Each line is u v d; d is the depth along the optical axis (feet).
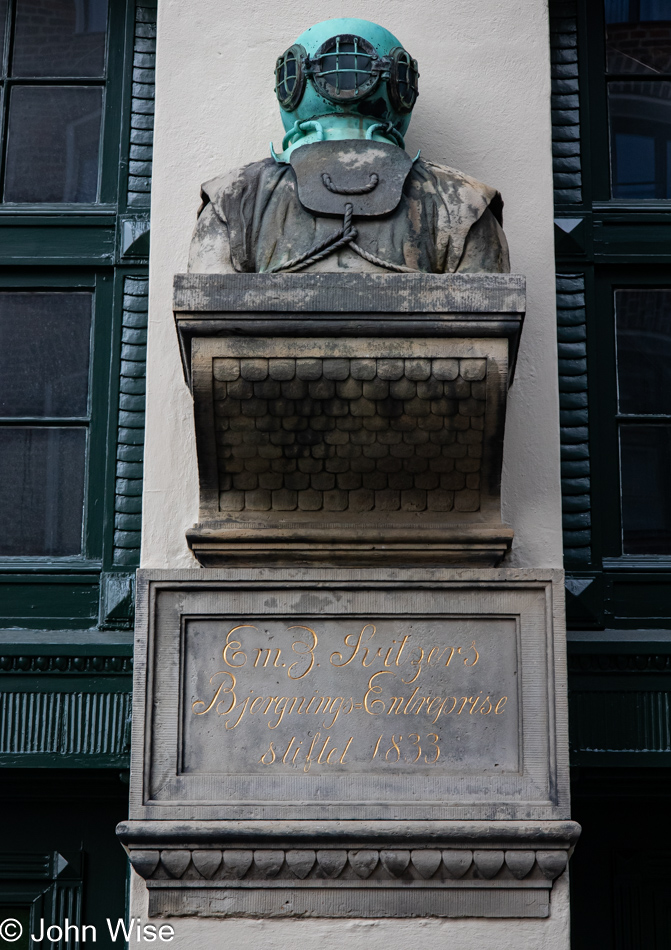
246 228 11.59
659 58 14.61
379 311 10.90
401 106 12.07
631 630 12.88
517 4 13.76
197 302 10.87
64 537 13.38
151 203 13.26
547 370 12.81
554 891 11.28
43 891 12.66
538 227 13.15
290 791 11.26
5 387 13.74
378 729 11.43
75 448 13.62
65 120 14.48
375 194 11.44
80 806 12.89
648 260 13.78
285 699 11.48
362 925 11.21
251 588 11.61
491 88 13.53
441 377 11.01
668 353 13.74
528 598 11.64
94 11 14.82
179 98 13.44
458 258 11.38
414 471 11.60
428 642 11.60
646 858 12.80
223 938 11.19
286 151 12.14
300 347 10.98
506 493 12.50
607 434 13.52
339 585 11.60
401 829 11.10
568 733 11.84
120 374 13.57
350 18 12.35
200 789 11.25
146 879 11.23
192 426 12.65
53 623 12.92
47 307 13.94
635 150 14.38
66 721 12.46
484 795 11.26
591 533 13.14
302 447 11.42
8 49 14.65
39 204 14.07
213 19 13.69
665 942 12.61
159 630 11.57
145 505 12.44
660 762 12.37
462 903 11.22
